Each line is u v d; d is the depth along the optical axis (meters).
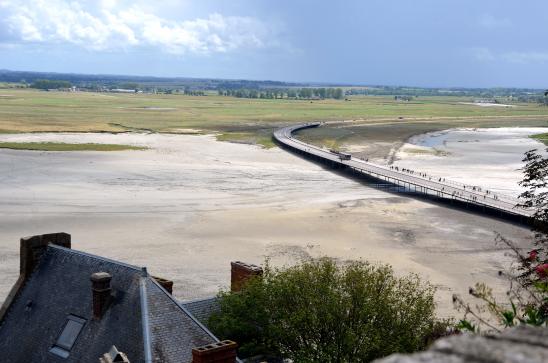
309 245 83.12
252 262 74.56
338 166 152.25
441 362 5.54
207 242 83.19
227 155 169.00
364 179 137.00
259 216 99.00
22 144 169.62
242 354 35.34
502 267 74.12
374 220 98.06
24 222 91.00
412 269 72.88
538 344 5.79
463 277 69.88
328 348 35.12
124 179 126.88
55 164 141.88
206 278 67.25
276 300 37.41
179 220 94.94
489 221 99.06
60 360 30.36
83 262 34.03
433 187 118.88
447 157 179.25
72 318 31.80
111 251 77.62
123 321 29.17
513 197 112.50
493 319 53.22
